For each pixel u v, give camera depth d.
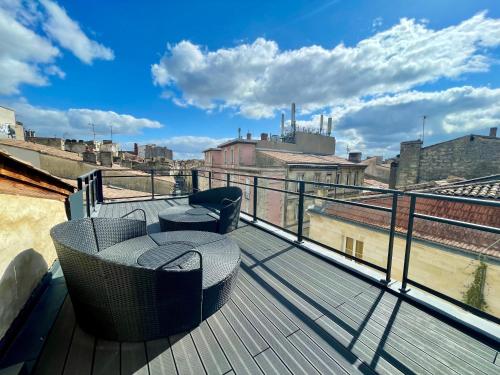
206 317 1.73
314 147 23.97
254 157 17.42
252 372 1.31
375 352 1.46
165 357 1.40
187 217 3.47
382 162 35.09
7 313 1.43
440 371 1.33
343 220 7.64
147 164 23.45
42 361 1.33
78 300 1.48
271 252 2.97
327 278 2.36
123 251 2.12
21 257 1.67
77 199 3.25
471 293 5.01
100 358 1.37
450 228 5.67
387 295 2.08
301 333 1.61
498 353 1.46
